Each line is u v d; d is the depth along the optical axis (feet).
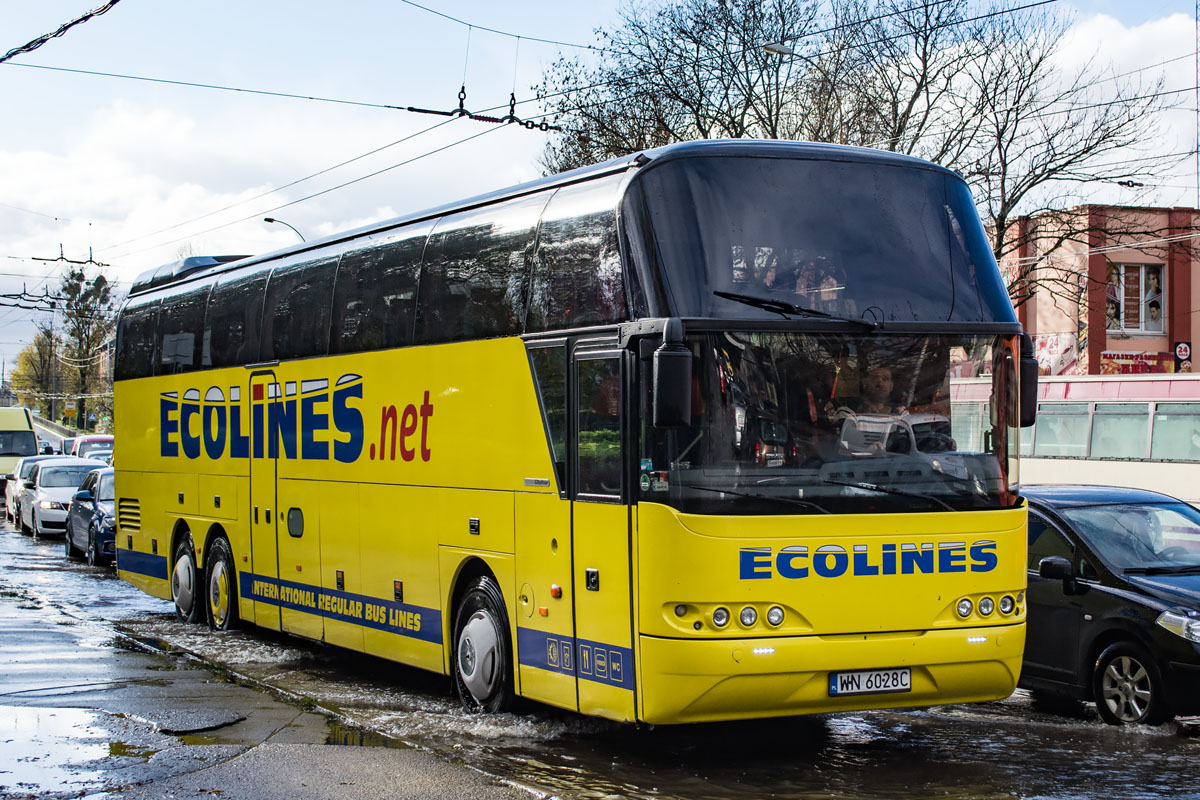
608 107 118.32
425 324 32.55
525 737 28.02
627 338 24.53
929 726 29.81
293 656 41.24
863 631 24.11
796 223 25.21
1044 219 118.01
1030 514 33.19
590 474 25.71
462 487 30.55
